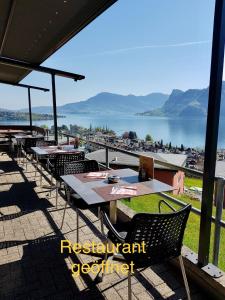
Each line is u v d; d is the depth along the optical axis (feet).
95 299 6.32
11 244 8.88
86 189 7.38
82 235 9.50
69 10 10.22
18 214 11.51
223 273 6.37
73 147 16.74
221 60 5.72
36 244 8.87
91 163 11.10
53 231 9.86
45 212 11.72
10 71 24.11
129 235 5.15
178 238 5.71
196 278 6.73
